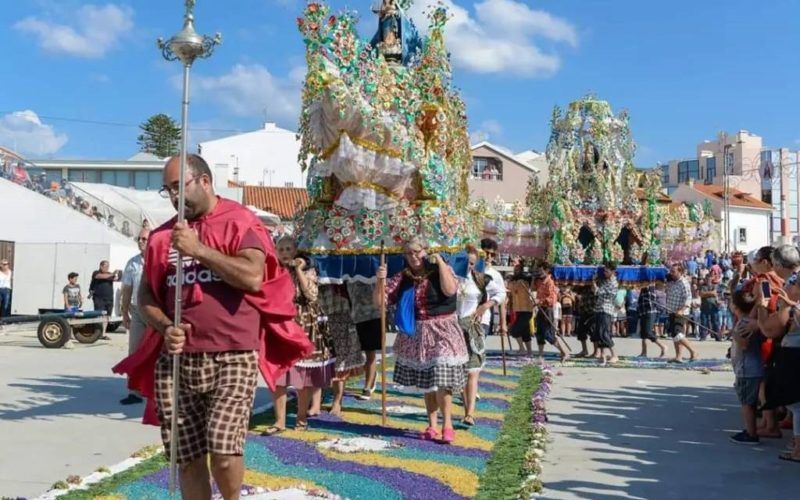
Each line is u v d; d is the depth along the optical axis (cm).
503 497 578
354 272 931
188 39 404
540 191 2477
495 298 899
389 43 1084
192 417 421
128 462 669
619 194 2377
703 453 759
